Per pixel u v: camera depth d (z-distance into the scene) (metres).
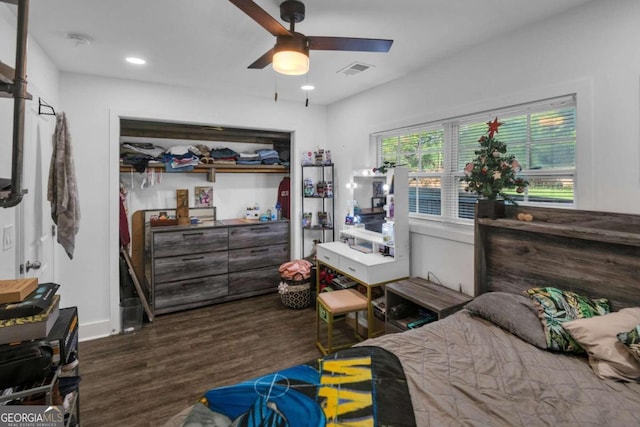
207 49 2.57
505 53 2.34
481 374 1.48
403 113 3.23
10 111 1.83
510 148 2.46
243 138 4.54
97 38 2.37
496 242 2.36
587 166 1.94
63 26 2.19
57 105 2.94
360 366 1.52
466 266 2.65
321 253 3.67
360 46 1.86
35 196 2.32
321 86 3.57
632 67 1.76
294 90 3.73
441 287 2.72
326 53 2.67
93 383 2.41
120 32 2.28
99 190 3.18
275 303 4.02
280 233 4.36
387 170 3.15
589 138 1.93
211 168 4.08
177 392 2.32
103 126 3.19
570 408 1.26
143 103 3.37
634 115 1.76
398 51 2.63
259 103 4.01
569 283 1.97
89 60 2.78
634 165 1.77
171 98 3.50
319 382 1.40
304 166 4.21
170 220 3.91
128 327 3.33
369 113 3.68
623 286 1.74
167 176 4.10
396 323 2.60
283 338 3.12
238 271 4.07
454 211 2.88
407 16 2.08
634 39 1.75
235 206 4.54
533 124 2.32
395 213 2.97
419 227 3.03
